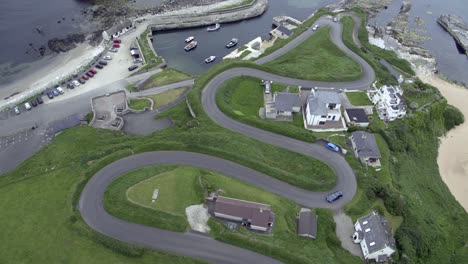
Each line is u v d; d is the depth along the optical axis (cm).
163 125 11181
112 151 9625
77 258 7288
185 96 12344
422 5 19600
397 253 7544
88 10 17288
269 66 12950
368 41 15062
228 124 10488
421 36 17262
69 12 17150
